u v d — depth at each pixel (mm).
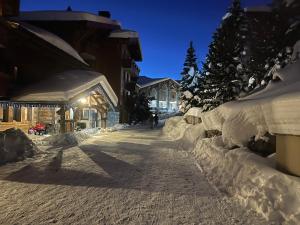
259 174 6363
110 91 25734
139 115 49188
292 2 22000
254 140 8883
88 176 9125
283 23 22375
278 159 6355
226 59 20922
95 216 5785
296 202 5039
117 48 41031
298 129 5344
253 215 5715
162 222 5488
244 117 9094
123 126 36406
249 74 21578
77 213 5941
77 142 17969
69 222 5477
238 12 25484
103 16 39625
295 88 7922
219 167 9055
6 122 21281
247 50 24281
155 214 5902
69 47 29875
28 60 21797
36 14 35156
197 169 10555
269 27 23250
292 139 5766
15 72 20438
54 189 7664
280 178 5691
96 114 31438
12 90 19750
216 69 21109
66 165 10750
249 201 6156
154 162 11875
